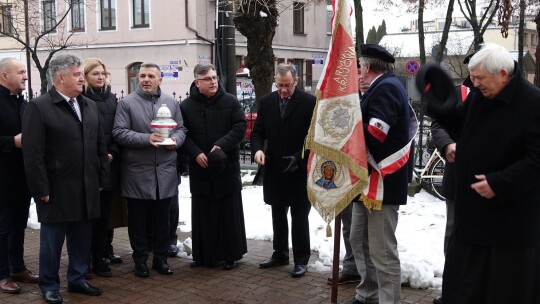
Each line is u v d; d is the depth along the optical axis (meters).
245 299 4.51
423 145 9.03
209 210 5.29
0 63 4.56
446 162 4.29
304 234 5.07
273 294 4.62
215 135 5.14
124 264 5.50
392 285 3.91
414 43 30.16
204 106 5.20
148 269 5.22
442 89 3.24
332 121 3.87
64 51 22.95
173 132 5.11
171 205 5.75
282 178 5.07
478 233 2.96
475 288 2.99
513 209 2.88
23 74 4.61
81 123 4.41
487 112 2.94
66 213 4.32
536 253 2.93
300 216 5.05
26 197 4.73
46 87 14.90
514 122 2.84
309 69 25.97
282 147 5.05
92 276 5.09
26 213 4.88
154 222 5.18
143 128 4.98
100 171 4.63
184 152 5.22
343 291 4.66
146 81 5.03
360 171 3.75
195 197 5.32
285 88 4.96
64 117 4.30
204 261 5.32
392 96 3.74
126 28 22.19
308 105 5.01
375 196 3.76
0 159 4.52
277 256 5.35
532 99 2.83
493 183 2.82
